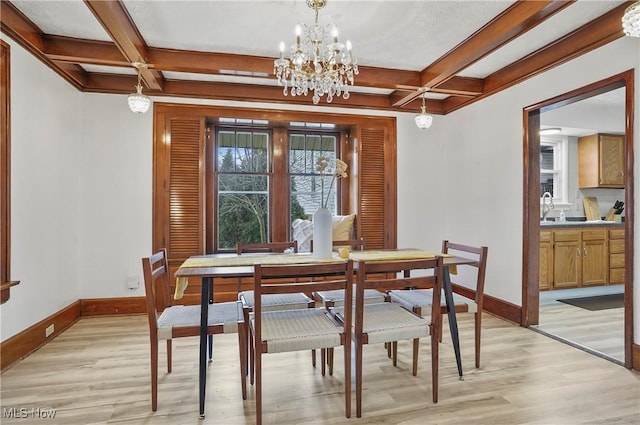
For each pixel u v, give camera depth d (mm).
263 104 3715
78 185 3273
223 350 2605
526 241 3066
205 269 1988
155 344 1827
